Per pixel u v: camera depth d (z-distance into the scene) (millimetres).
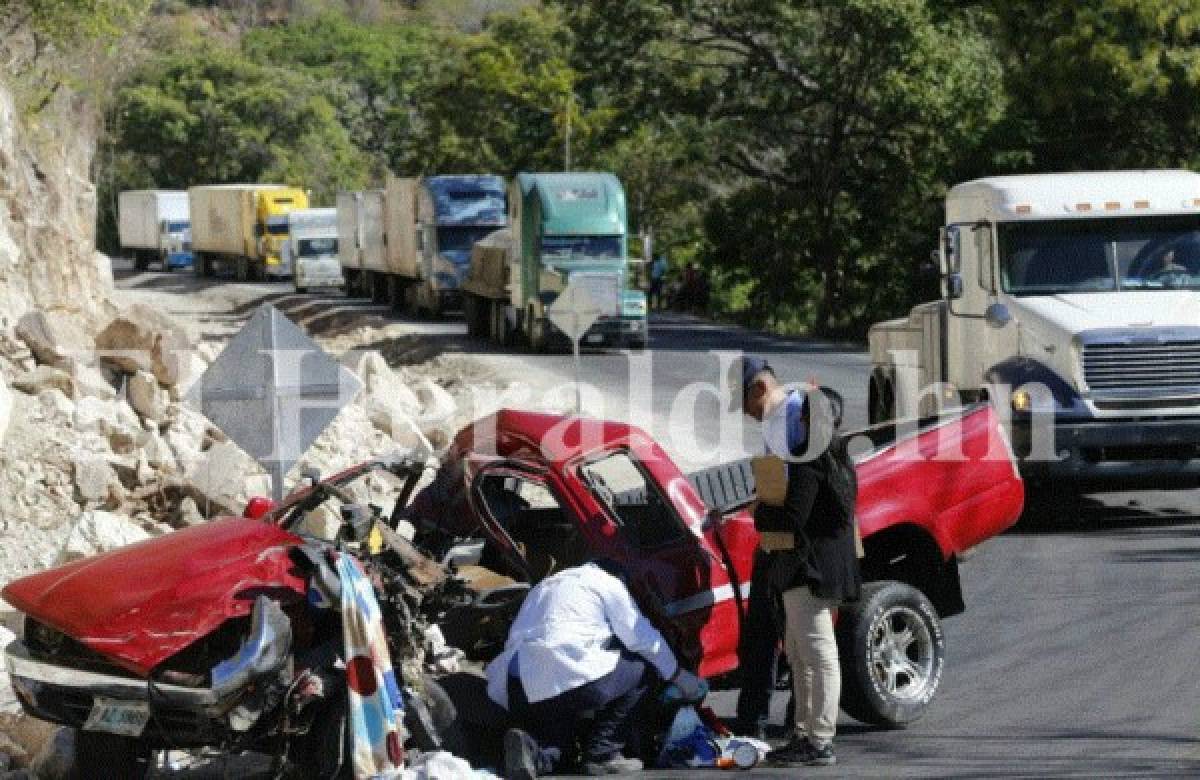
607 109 160500
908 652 20594
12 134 48500
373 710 17125
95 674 17266
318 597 17641
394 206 127938
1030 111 104062
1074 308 35062
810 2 119750
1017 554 31375
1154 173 37750
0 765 19547
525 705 18594
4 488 29312
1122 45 90875
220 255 184250
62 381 32531
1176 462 34312
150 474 30891
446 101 178250
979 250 37062
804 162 133750
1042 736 19312
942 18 119125
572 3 128250
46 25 68375
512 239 93438
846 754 19031
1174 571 28984
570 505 19547
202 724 16812
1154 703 20609
